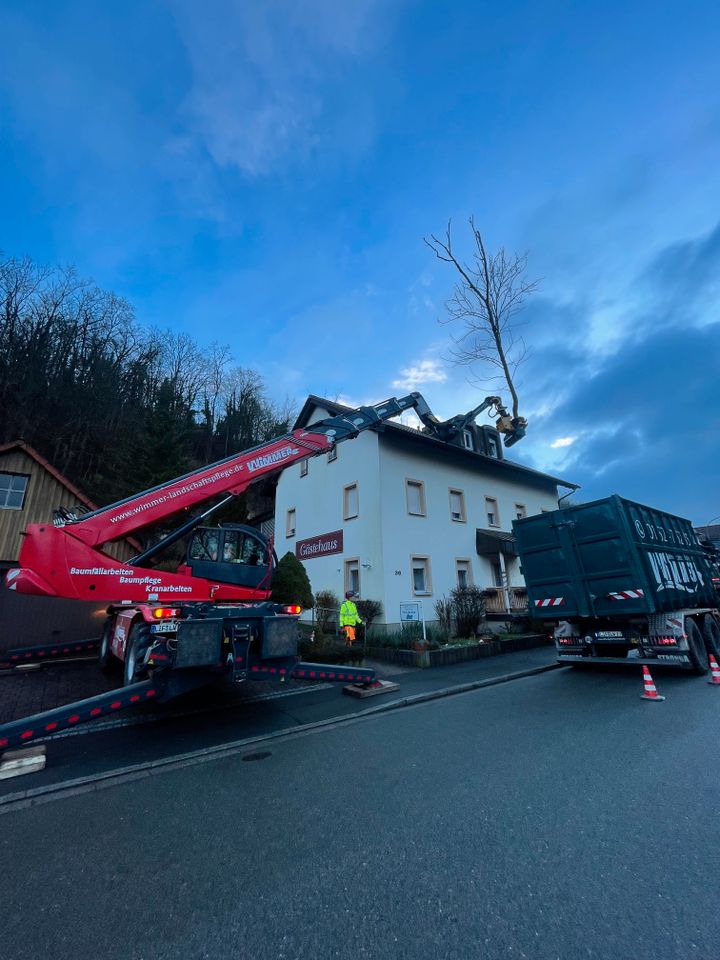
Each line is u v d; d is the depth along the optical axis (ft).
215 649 18.88
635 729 17.97
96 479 86.74
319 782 14.26
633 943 7.03
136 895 8.83
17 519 46.01
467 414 36.70
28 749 17.79
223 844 10.70
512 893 8.38
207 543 26.27
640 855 9.43
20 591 20.11
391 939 7.34
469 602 49.16
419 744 17.58
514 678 31.68
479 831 10.71
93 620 43.88
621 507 29.35
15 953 7.37
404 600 50.31
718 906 7.80
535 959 6.78
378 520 51.31
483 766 14.89
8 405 93.97
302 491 66.85
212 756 17.20
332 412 64.34
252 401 158.40
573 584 30.81
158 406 94.43
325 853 10.07
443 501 58.95
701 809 11.27
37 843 11.09
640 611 28.02
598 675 30.81
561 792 12.60
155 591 23.24
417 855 9.81
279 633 20.81
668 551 33.06
